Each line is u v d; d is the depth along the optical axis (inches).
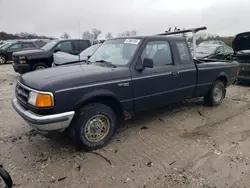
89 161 125.4
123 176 112.2
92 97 126.8
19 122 181.5
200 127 169.8
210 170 116.1
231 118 188.1
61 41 403.9
